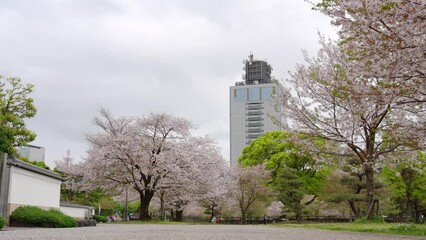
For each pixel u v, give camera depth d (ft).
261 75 453.99
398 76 28.81
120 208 182.09
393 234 34.14
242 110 420.77
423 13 23.95
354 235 32.07
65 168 94.89
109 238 26.12
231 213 134.62
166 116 95.91
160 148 93.81
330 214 127.44
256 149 128.36
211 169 98.78
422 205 113.39
